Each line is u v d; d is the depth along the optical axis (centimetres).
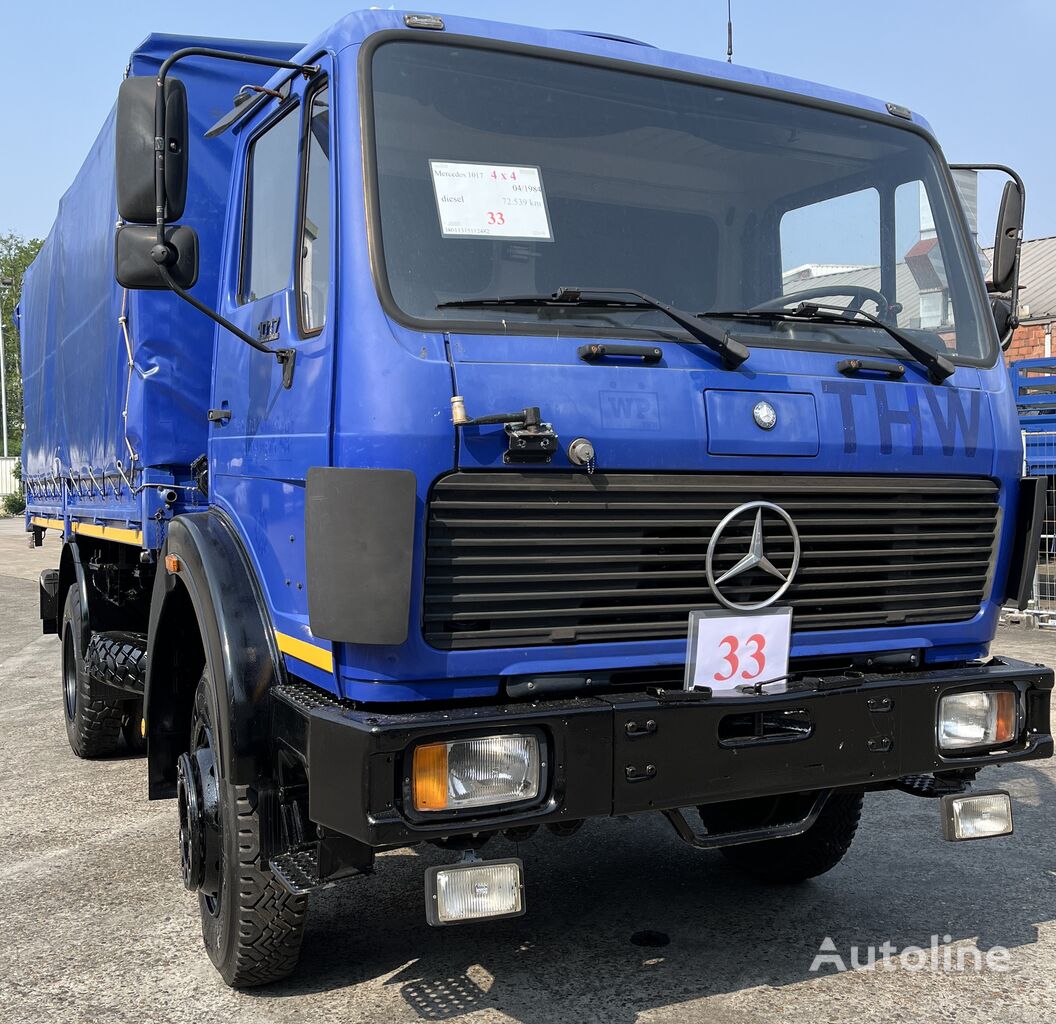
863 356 346
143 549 486
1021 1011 336
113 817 555
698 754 301
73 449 652
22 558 2417
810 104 376
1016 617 1043
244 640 337
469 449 286
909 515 345
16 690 916
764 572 320
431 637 287
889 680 330
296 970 371
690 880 453
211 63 470
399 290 296
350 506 280
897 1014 335
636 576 304
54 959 387
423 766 274
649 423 303
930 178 394
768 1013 336
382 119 308
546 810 285
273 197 368
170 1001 353
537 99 330
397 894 438
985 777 598
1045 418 1052
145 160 306
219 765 338
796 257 362
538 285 318
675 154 345
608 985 357
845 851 432
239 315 385
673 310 314
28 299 860
